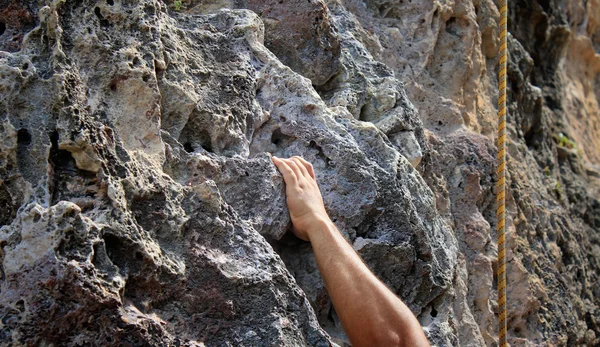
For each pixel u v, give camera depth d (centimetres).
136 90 251
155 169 243
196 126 272
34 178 222
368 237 301
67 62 235
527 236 477
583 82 816
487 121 485
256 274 244
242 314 239
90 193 225
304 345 248
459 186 418
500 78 349
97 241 213
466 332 356
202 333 231
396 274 306
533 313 438
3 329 204
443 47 451
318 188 283
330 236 265
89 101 242
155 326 218
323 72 341
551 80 724
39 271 206
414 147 345
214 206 246
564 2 776
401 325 246
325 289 290
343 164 297
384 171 306
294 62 337
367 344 246
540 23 691
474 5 497
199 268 236
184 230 239
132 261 222
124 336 211
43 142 223
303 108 303
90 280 208
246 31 310
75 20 248
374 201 298
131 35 258
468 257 403
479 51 479
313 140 299
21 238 210
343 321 250
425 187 338
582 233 608
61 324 206
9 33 246
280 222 275
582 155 711
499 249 331
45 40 239
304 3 335
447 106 437
